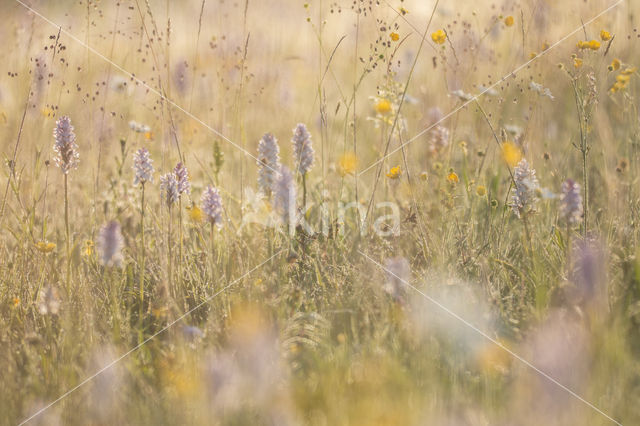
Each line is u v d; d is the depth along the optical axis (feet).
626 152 21.70
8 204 19.93
